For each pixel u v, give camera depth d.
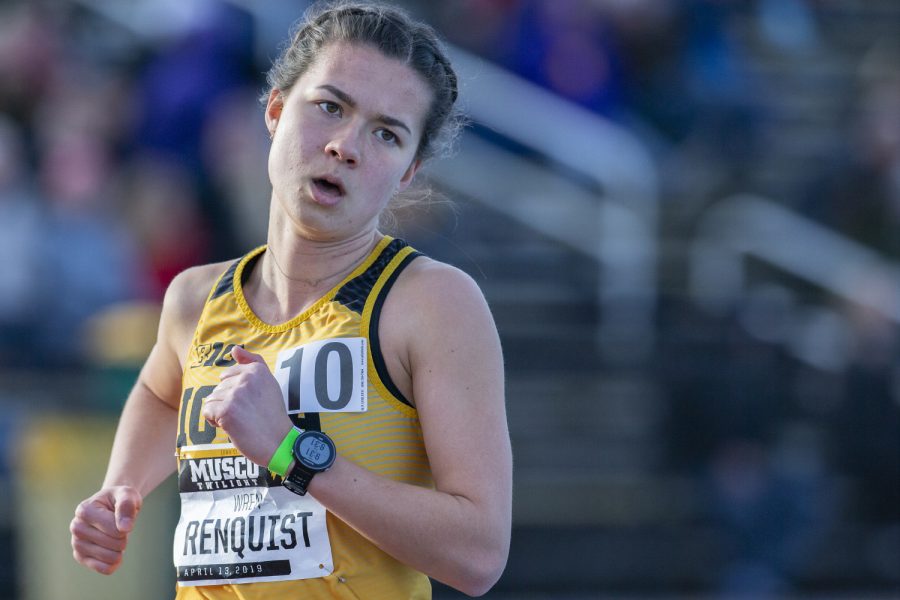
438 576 7.86
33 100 31.69
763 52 40.00
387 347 8.12
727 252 32.06
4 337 26.61
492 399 8.05
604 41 33.59
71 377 26.55
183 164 28.05
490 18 33.41
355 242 8.36
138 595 19.34
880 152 32.91
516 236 32.03
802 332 30.16
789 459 26.98
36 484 20.77
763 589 26.05
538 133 31.77
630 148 31.50
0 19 37.06
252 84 29.62
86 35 37.66
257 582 8.14
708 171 33.44
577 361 29.41
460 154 32.34
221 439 8.26
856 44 41.19
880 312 28.28
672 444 28.05
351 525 7.79
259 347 8.39
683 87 34.00
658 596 26.38
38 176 29.55
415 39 8.31
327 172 8.08
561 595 26.25
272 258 8.59
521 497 27.17
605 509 27.28
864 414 27.83
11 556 24.45
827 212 32.91
